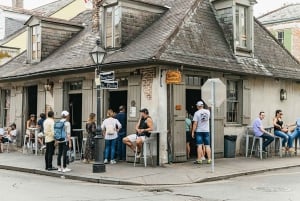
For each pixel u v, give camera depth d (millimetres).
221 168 13914
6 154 18766
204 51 15930
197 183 11859
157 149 14633
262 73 17547
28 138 19312
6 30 26656
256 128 16719
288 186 11148
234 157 16812
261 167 14352
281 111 18016
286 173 13742
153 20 17625
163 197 9734
